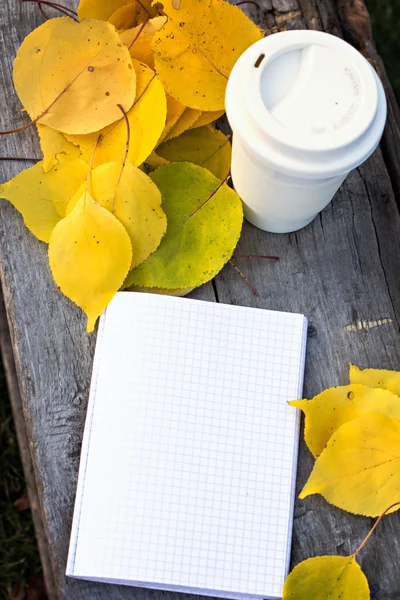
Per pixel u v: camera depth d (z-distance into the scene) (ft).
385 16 4.26
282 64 2.16
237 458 2.37
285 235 2.54
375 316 2.51
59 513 2.38
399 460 2.33
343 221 2.56
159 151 2.51
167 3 2.29
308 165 2.11
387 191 2.60
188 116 2.45
